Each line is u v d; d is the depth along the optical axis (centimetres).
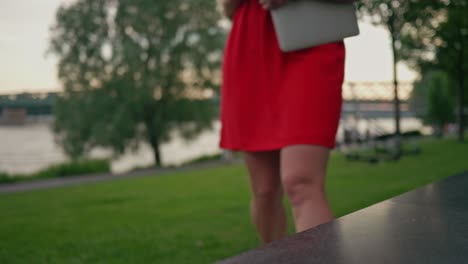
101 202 654
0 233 433
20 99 3041
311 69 106
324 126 103
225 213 470
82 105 2186
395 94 540
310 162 102
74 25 2202
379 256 54
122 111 2120
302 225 101
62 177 1653
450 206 84
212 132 2420
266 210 136
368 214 78
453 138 1777
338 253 55
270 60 115
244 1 124
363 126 955
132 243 361
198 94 2342
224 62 131
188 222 436
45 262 317
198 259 294
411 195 98
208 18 2259
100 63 2192
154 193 721
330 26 108
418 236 62
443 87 1930
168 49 2212
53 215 550
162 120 2302
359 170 514
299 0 107
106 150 2217
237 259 54
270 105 115
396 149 802
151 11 2145
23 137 7394
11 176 1546
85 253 335
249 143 119
